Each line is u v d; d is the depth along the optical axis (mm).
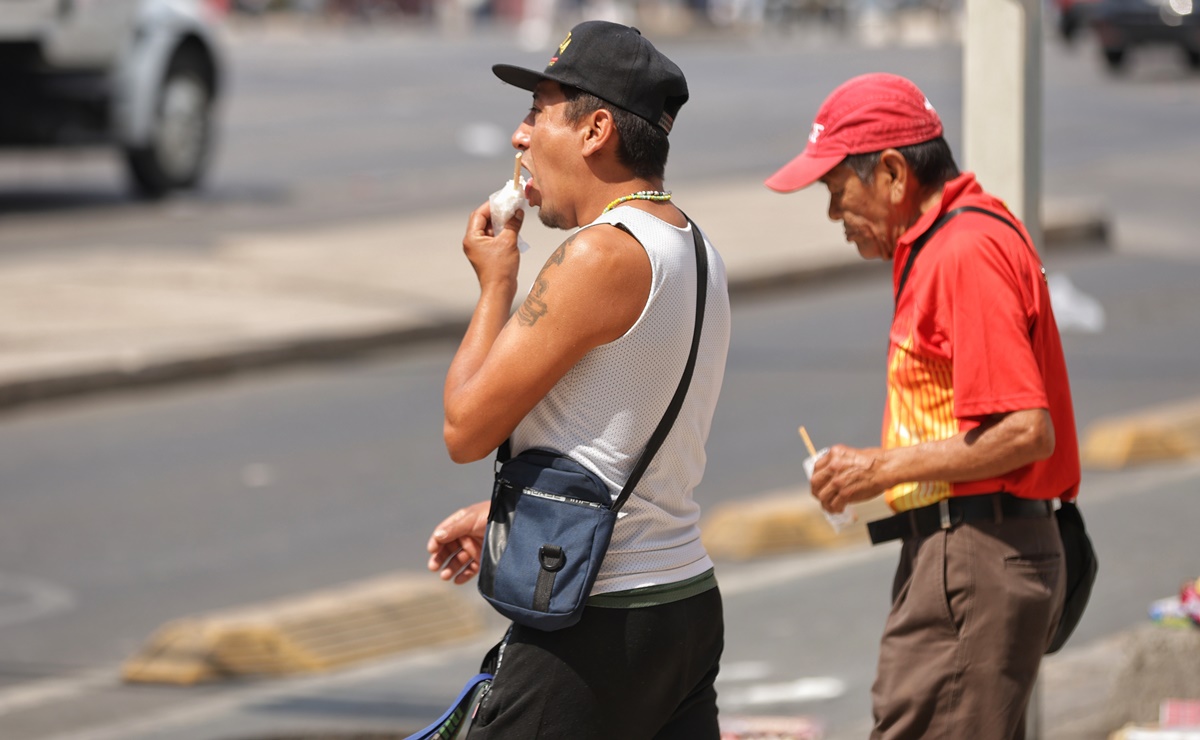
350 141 88812
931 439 13516
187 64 69312
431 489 33656
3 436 38094
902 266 13641
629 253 11586
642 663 11781
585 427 11727
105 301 49094
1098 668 22031
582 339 11523
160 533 30750
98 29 64312
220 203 68562
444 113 100562
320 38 174250
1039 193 17094
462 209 67250
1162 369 43500
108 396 41719
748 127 92875
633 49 11922
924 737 13695
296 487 33781
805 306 53562
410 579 27828
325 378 44062
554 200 12164
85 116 65000
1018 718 13617
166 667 23844
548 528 11633
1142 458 34938
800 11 186625
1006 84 16953
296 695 22891
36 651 24938
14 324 45812
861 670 23312
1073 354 45375
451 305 49750
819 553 29594
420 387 43000
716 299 12117
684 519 12117
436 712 22016
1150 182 74375
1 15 61438
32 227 62219
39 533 30766
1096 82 112438
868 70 123250
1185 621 19516
